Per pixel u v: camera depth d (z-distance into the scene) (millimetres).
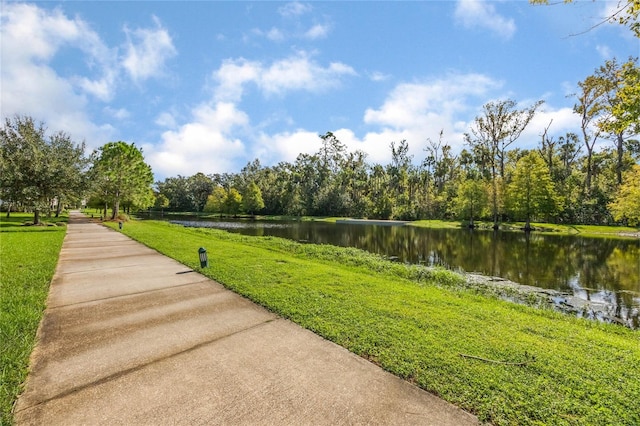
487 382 2895
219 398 2654
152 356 3373
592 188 39688
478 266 12992
